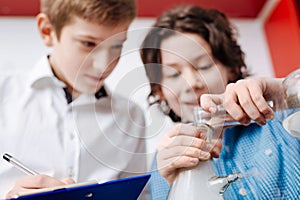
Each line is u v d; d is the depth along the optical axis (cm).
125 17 108
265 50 140
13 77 119
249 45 140
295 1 130
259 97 62
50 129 106
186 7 130
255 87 63
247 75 129
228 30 128
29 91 113
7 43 127
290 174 73
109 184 50
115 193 53
